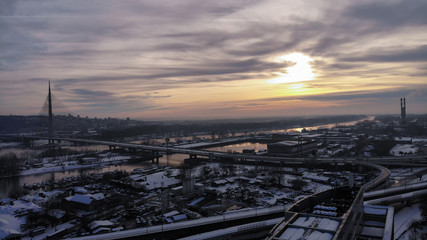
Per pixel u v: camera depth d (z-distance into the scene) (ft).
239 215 594.65
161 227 546.26
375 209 420.36
